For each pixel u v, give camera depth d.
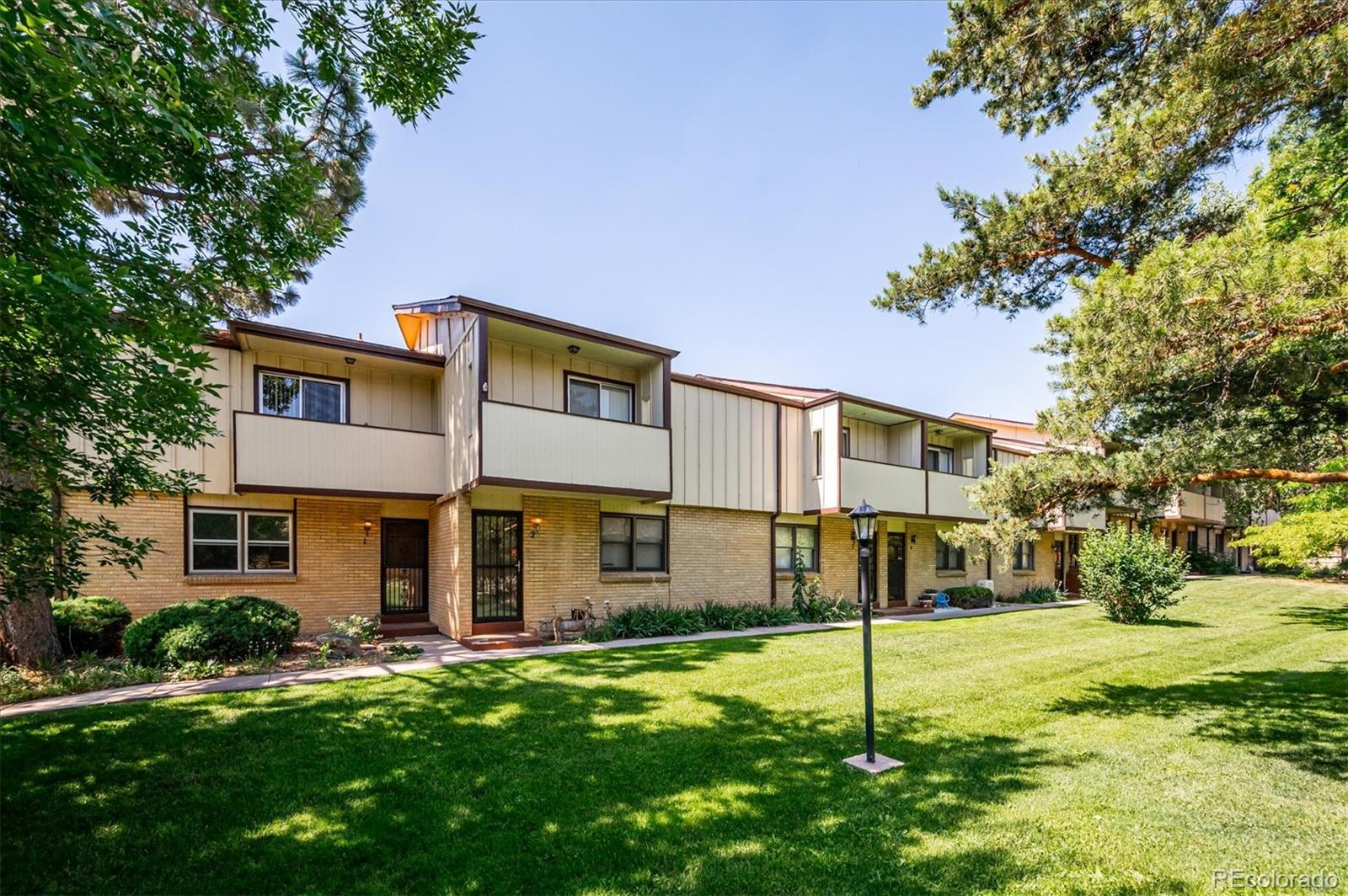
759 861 3.67
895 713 6.68
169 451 10.08
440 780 4.79
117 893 3.33
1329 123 5.91
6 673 7.27
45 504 4.31
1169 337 5.11
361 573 11.90
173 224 4.90
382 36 5.25
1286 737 5.93
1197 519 28.88
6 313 3.20
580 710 6.66
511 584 11.62
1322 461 7.24
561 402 12.27
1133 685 8.02
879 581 16.86
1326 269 4.30
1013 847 3.82
